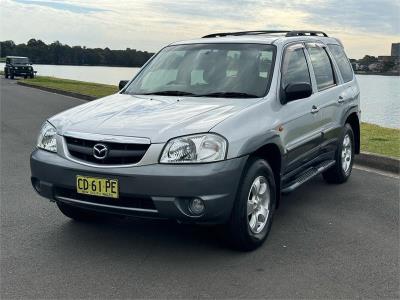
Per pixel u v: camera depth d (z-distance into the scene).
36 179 4.66
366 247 4.68
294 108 5.25
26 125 12.75
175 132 4.10
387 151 8.73
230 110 4.52
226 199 4.09
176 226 5.16
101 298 3.62
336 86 6.71
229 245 4.49
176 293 3.71
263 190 4.63
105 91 22.92
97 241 4.75
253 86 5.10
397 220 5.49
